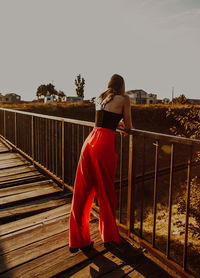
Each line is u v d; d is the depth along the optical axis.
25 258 2.15
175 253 4.32
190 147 1.78
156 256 2.17
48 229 2.66
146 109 20.47
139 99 66.81
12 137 7.12
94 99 2.28
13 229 2.65
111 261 2.12
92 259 2.15
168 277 1.93
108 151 2.08
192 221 4.92
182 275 1.93
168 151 14.77
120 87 2.18
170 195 2.01
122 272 1.98
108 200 2.18
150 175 11.79
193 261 3.97
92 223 2.77
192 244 4.29
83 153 2.19
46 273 1.97
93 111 19.17
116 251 2.26
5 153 6.24
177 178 11.68
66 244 2.37
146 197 9.52
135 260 2.13
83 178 2.18
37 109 17.61
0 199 3.40
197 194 3.50
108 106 2.10
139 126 18.77
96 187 2.21
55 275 1.95
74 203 2.21
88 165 2.18
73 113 18.42
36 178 4.34
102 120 2.11
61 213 3.06
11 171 4.73
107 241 2.24
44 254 2.21
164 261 2.10
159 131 18.25
